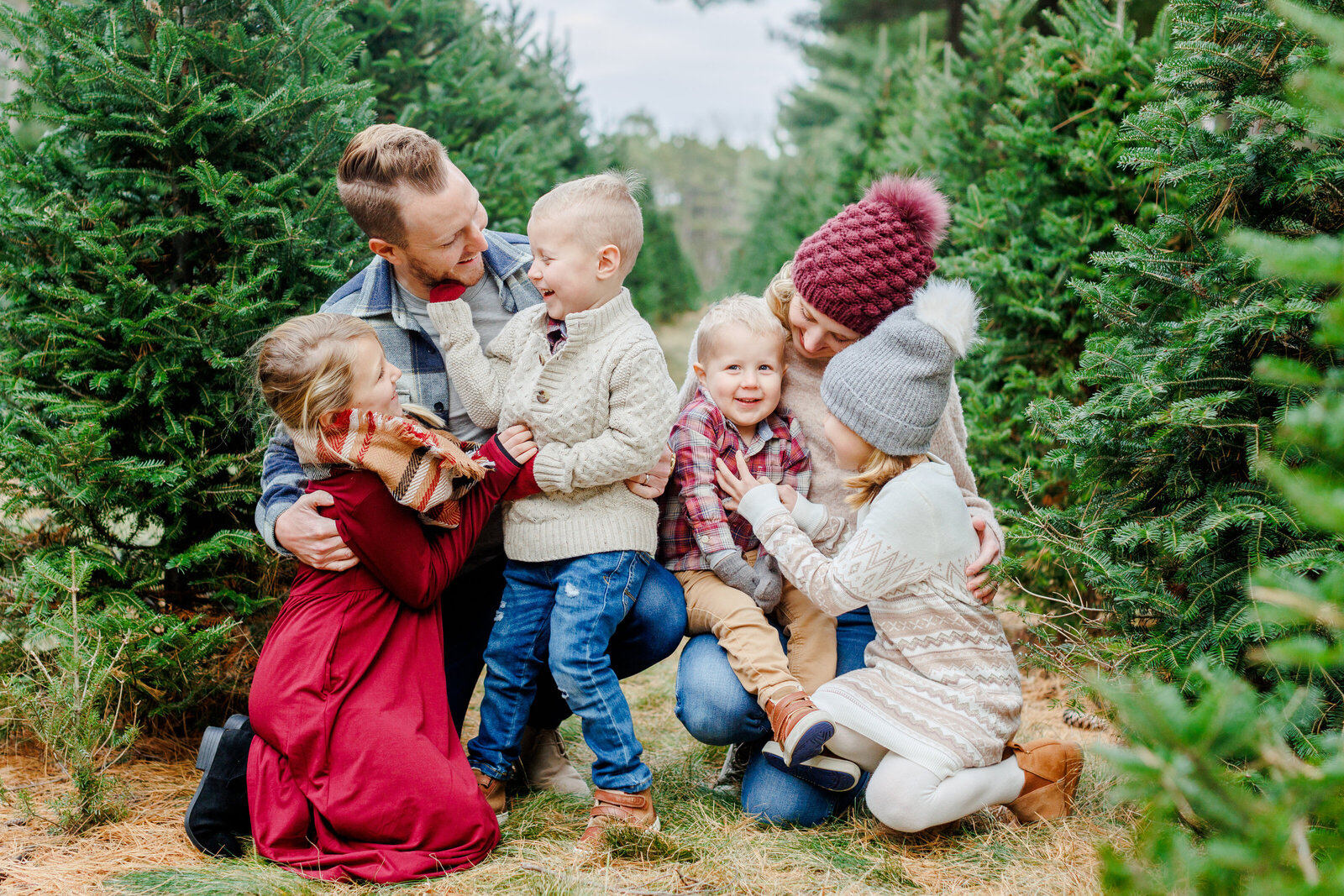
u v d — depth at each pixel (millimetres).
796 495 2467
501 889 1938
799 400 2580
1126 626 2344
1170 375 2229
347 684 2102
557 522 2271
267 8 2666
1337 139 1927
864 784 2361
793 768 2199
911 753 2127
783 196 15531
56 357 2598
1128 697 1130
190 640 2479
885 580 2193
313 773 2059
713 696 2328
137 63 2654
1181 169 2193
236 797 2145
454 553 2252
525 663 2359
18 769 2547
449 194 2162
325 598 2182
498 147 4383
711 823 2289
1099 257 2395
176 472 2484
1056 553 2453
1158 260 2301
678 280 19141
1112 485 2463
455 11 4281
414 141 2146
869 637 2527
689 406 2541
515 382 2326
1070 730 2986
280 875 1961
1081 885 1942
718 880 1990
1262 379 2074
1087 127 3324
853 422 2209
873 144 7129
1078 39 3463
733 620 2357
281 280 2775
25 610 2637
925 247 2354
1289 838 1084
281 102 2641
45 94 2641
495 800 2352
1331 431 1077
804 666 2455
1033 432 3117
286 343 2105
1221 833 1255
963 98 4320
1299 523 1993
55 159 2719
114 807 2242
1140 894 1130
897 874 2029
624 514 2299
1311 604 1060
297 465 2344
